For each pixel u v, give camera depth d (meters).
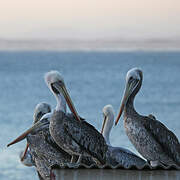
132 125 9.66
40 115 11.62
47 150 10.38
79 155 9.73
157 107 44.66
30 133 10.45
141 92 63.06
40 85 78.31
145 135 9.58
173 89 66.25
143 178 7.55
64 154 10.40
